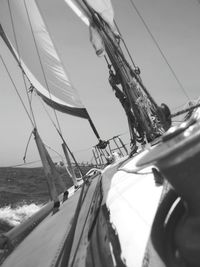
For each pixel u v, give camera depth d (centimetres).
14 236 557
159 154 100
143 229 297
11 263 443
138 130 924
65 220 542
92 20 977
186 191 101
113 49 961
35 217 670
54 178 796
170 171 99
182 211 118
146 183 419
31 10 1107
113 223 348
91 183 776
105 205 439
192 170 98
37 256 409
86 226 404
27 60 1113
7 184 4119
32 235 558
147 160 103
